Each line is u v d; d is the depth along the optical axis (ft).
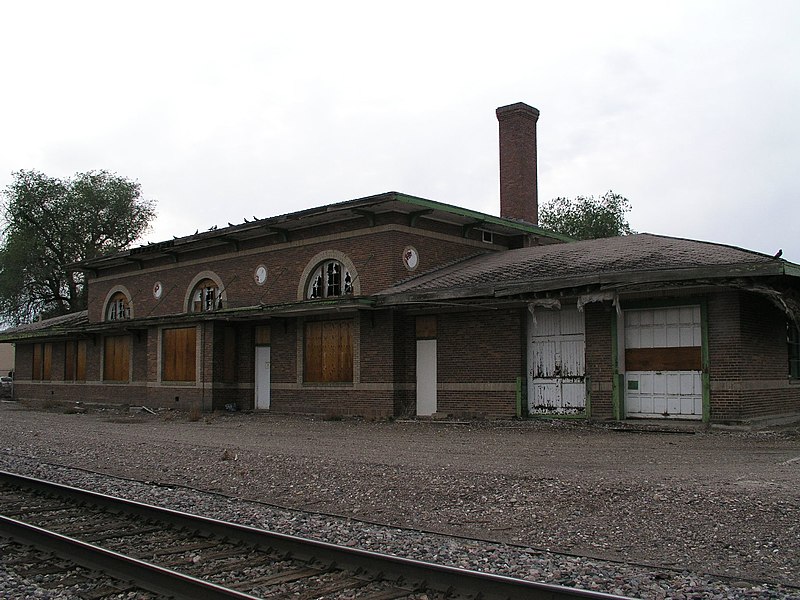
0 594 21.70
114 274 110.22
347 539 27.32
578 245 75.66
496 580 20.12
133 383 104.12
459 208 76.38
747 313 56.18
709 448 46.39
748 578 22.08
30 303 177.37
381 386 73.20
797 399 63.52
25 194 172.14
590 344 62.39
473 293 62.08
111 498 32.32
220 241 89.45
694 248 61.26
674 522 28.45
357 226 76.59
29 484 37.52
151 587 21.81
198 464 45.47
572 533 27.73
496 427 62.80
